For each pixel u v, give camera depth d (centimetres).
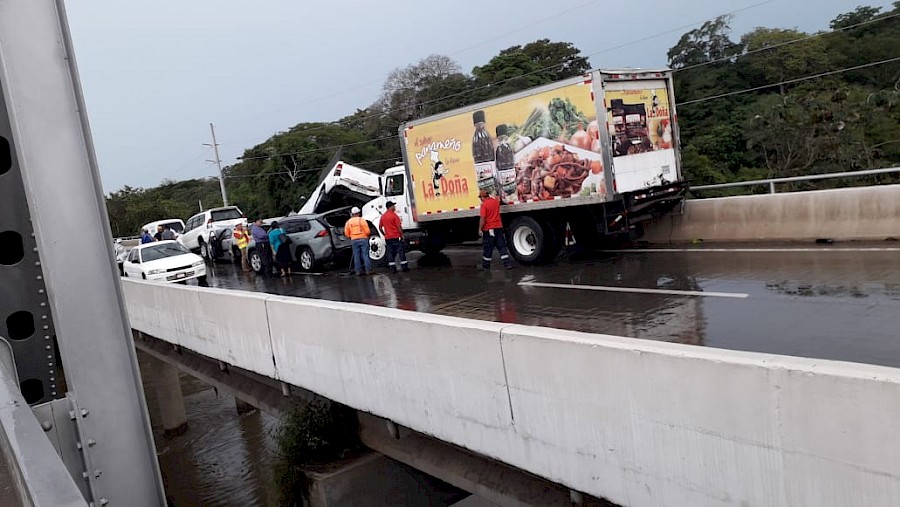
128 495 357
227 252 2722
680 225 1434
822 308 769
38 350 385
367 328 611
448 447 593
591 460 416
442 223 1620
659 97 1348
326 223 1916
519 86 4484
